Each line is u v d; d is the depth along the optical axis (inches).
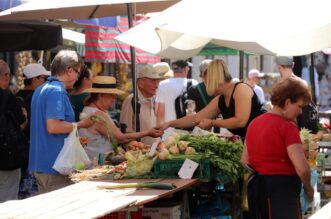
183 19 212.4
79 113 301.7
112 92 279.3
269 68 946.1
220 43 309.3
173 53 304.0
